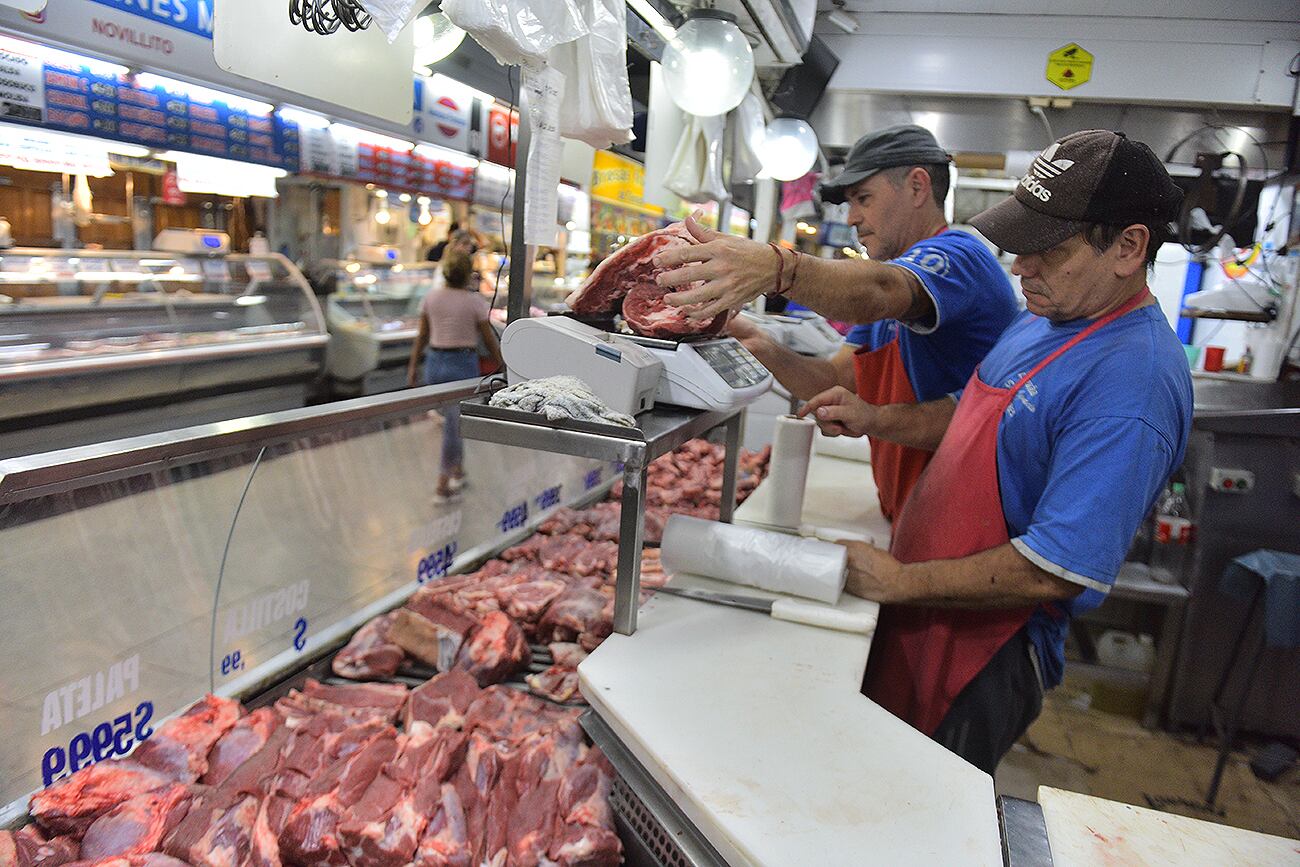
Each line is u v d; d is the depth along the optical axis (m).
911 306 1.94
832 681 1.57
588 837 1.40
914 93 5.02
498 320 5.30
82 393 3.74
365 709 1.80
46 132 3.10
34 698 1.54
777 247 1.63
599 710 1.48
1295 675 4.01
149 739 1.59
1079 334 1.75
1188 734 4.20
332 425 2.30
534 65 1.66
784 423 2.40
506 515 3.09
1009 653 1.92
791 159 4.05
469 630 2.08
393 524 2.51
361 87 2.65
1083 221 1.61
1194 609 4.09
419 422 2.68
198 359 4.30
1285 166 4.79
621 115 2.08
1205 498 3.99
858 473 3.48
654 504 3.25
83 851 1.34
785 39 3.37
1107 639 4.46
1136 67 4.69
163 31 2.97
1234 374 5.82
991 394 1.91
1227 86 4.61
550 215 2.07
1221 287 5.73
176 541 1.83
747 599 1.90
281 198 5.71
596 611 2.17
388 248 6.70
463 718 1.76
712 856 1.19
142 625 1.74
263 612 2.04
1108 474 1.59
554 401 1.57
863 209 2.53
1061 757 3.94
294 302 5.16
